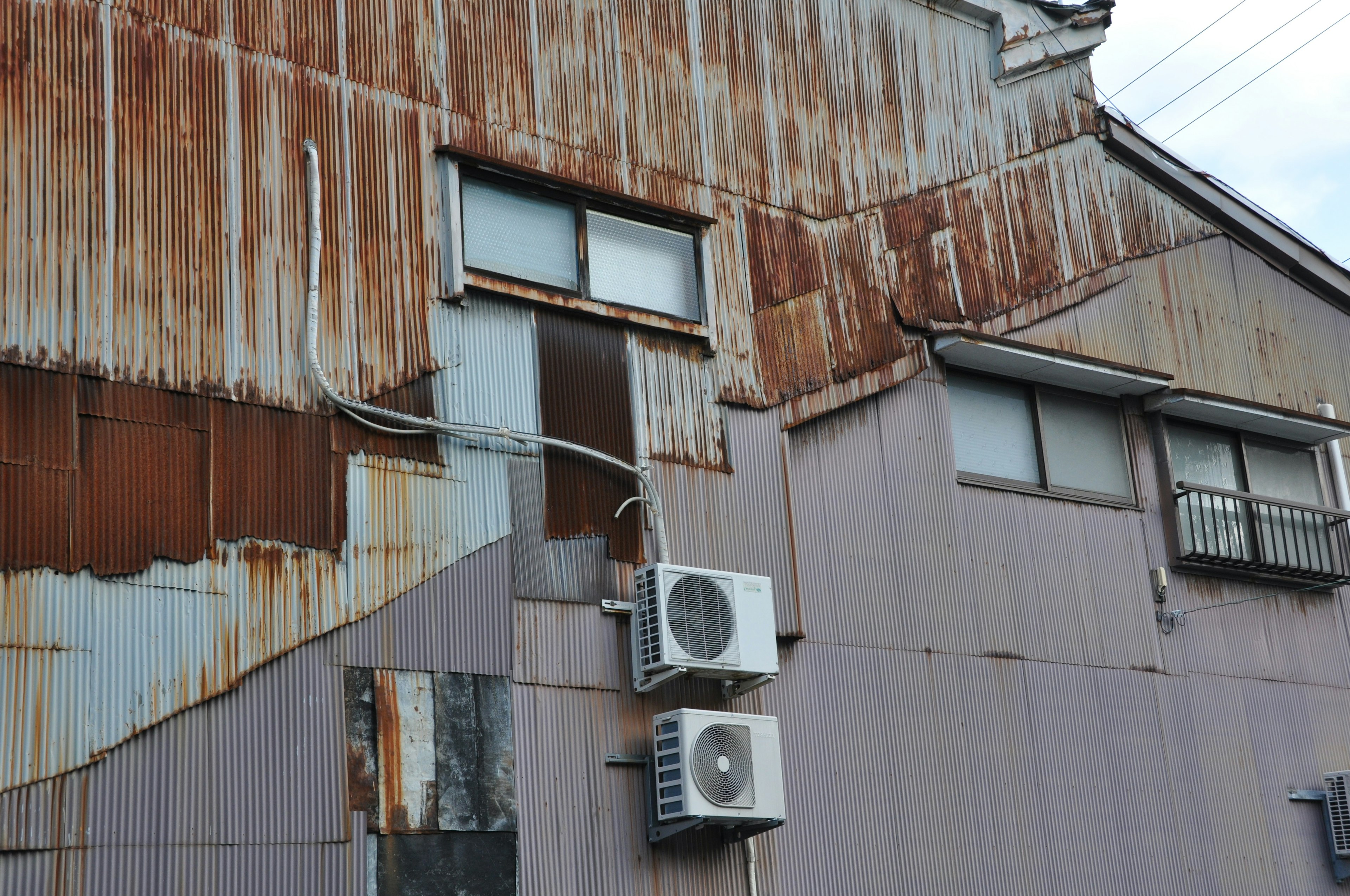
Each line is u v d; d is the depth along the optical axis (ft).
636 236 53.83
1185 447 71.92
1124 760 61.52
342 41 48.26
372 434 44.98
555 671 46.52
